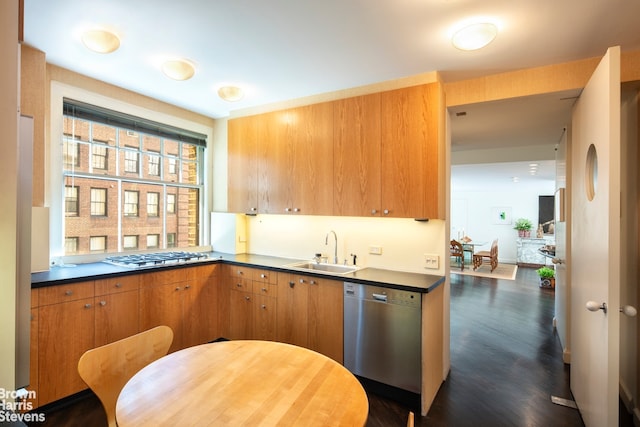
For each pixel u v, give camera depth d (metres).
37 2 1.71
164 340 1.64
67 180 2.78
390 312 2.33
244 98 3.24
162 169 3.53
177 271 2.92
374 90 2.78
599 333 1.77
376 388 2.43
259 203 3.33
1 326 1.37
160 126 3.41
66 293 2.22
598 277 1.78
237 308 3.18
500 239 10.86
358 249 3.07
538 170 6.28
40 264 2.41
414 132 2.50
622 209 2.50
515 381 2.67
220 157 3.96
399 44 2.11
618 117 1.60
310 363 1.43
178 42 2.13
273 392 1.20
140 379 1.28
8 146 1.32
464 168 6.06
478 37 1.86
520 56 2.21
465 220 11.34
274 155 3.23
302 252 3.42
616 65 1.61
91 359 1.35
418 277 2.57
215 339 3.24
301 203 3.04
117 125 3.04
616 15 1.74
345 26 1.91
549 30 1.89
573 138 2.47
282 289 2.88
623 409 2.40
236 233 3.74
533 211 10.48
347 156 2.79
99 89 2.87
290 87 2.90
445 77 2.57
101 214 3.03
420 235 2.77
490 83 2.52
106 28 1.96
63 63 2.52
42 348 2.11
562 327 3.35
